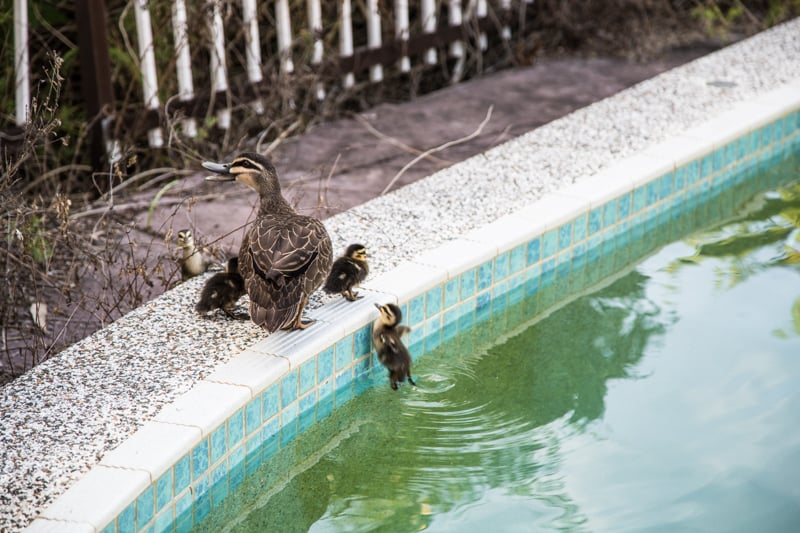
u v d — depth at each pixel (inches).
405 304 255.1
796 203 350.3
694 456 223.3
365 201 317.1
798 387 248.1
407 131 376.5
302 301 224.7
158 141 343.9
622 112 372.5
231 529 203.3
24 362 235.8
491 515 205.6
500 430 234.7
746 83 396.2
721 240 326.3
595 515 204.8
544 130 359.3
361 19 449.7
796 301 287.6
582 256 308.0
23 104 314.0
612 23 464.4
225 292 238.4
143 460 186.9
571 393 248.8
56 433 194.5
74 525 169.3
